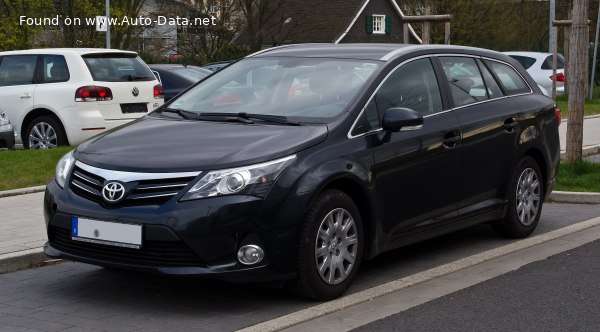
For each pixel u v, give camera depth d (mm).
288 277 9078
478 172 11703
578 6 18016
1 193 15375
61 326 8727
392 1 87688
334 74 10773
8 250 11359
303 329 8656
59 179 9688
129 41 60906
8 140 19422
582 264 11344
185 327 8680
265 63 11453
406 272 11055
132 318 9008
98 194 9133
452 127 11227
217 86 11305
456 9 62531
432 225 10969
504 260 11609
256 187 8820
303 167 9156
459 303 9578
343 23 82938
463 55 12188
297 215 9000
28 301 9656
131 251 8938
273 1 69438
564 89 39656
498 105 12305
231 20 67625
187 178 8828
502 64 12961
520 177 12609
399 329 8656
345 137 9797
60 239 9531
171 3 65688
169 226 8664
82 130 20547
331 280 9477
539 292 10023
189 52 67562
